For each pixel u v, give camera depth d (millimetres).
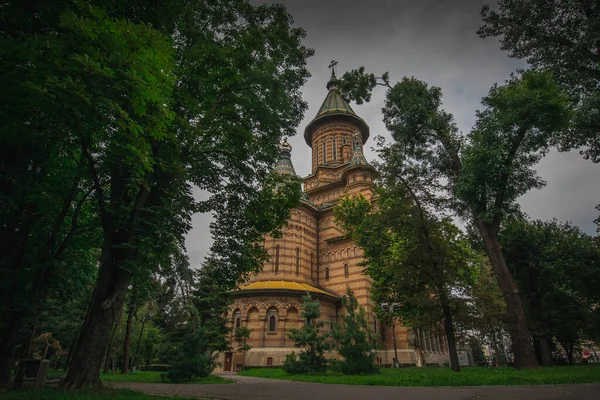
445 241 19625
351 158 56969
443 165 21844
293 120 18219
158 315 35656
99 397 8547
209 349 30312
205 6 14945
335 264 45438
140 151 9266
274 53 16141
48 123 9469
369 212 27016
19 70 7543
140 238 12289
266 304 37469
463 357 54188
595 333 28938
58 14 8820
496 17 19641
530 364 16359
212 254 18625
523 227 27781
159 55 8453
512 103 17062
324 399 8828
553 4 17844
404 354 38375
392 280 23703
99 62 7965
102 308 11836
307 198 50406
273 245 43375
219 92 14672
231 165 16781
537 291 26859
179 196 14898
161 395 10219
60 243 17391
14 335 13656
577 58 17469
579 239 28375
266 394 10508
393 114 23438
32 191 12477
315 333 22375
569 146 19812
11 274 13133
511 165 18531
